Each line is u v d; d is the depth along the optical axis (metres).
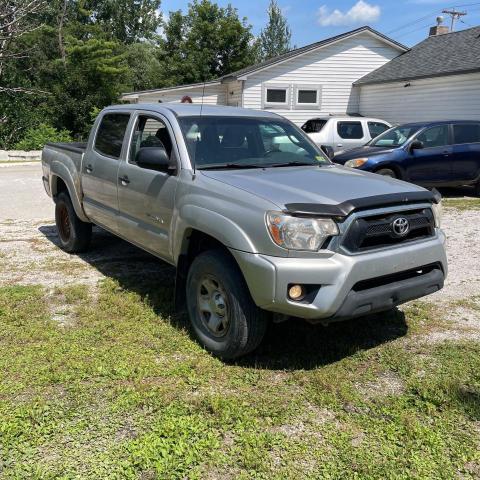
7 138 22.91
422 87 16.92
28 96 24.55
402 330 4.44
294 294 3.38
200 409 3.22
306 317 3.41
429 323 4.61
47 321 4.49
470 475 2.70
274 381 3.59
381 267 3.52
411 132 11.05
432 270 3.95
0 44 23.70
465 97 15.14
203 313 4.01
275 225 3.37
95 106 25.14
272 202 3.49
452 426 3.10
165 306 4.87
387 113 18.98
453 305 5.06
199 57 35.84
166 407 3.24
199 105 5.19
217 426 3.06
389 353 4.00
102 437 2.94
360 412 3.24
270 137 5.00
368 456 2.82
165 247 4.51
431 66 17.05
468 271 6.15
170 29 39.03
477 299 5.23
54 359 3.80
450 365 3.82
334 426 3.10
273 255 3.38
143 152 4.42
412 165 10.77
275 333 4.33
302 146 5.18
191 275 4.05
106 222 5.68
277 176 4.15
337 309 3.39
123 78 30.44
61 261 6.46
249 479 2.64
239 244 3.52
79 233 6.57
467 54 16.25
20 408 3.18
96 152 5.80
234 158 4.59
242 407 3.26
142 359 3.82
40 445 2.86
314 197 3.56
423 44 20.69
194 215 3.95
